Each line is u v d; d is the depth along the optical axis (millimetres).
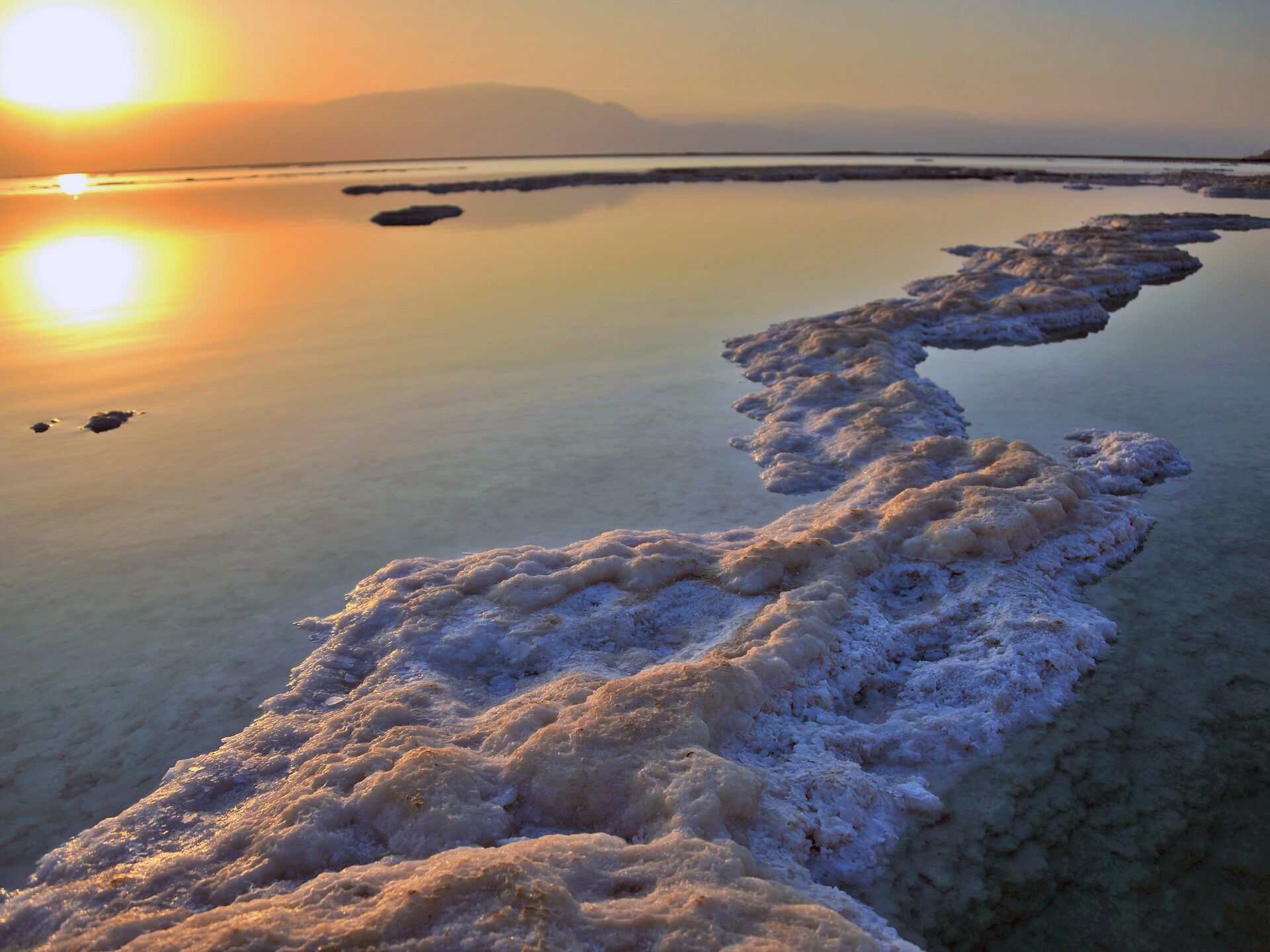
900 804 4684
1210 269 21188
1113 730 5301
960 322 15633
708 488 9211
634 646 6074
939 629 6203
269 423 11703
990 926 3986
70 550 8180
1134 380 12398
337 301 20062
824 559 6848
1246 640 6199
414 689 5566
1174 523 7984
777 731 5023
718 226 31984
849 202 39844
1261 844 4430
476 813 4156
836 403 11375
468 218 37156
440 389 13016
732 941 3121
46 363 14930
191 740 5504
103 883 4008
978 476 8148
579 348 15227
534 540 8086
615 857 3703
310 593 7281
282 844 4051
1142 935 3939
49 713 5805
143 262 26109
